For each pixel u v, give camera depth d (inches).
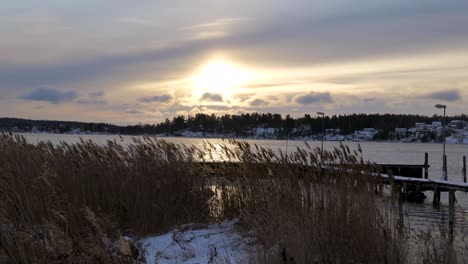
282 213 309.0
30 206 294.2
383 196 305.0
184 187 403.5
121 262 243.9
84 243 248.2
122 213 369.1
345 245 267.6
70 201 333.7
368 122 6565.0
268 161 376.8
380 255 260.4
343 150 327.0
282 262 254.2
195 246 321.7
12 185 303.1
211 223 392.5
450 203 630.5
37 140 457.7
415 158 3157.0
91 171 380.5
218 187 410.9
